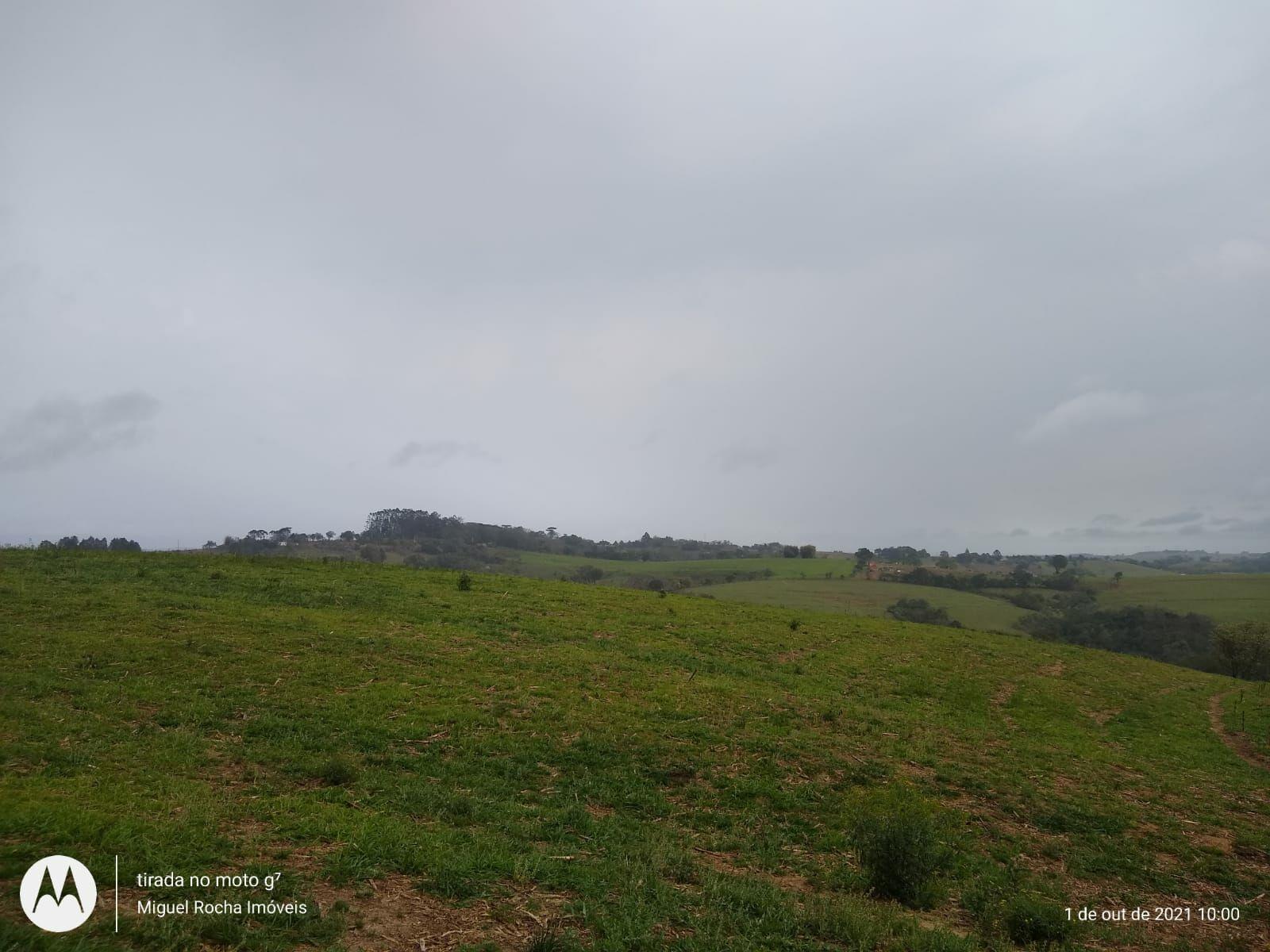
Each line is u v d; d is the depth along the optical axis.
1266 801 17.31
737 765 15.15
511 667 20.23
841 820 12.80
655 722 17.27
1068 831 13.94
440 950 6.55
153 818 8.53
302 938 6.47
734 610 35.59
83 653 16.31
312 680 16.73
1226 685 34.97
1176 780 18.47
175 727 12.90
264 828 8.84
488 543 122.19
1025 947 9.04
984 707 24.22
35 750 10.48
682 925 7.82
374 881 7.75
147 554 29.66
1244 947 9.67
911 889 9.82
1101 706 26.72
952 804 14.58
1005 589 102.12
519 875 8.36
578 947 6.84
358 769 11.95
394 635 21.88
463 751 13.73
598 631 26.48
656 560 129.25
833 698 22.28
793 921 8.23
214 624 20.22
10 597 20.61
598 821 11.20
